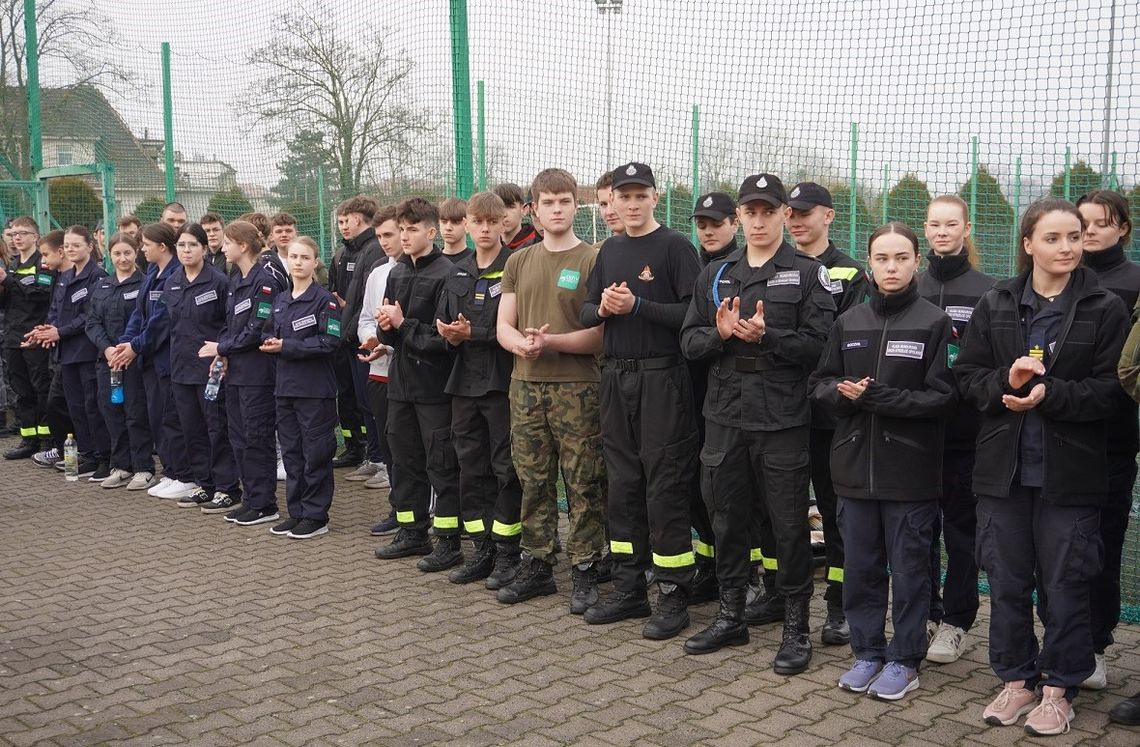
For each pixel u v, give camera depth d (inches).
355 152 339.0
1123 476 146.2
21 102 464.1
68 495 292.8
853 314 151.9
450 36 285.9
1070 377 132.3
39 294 344.5
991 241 281.6
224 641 173.5
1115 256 151.3
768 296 158.2
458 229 212.7
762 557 181.2
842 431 150.9
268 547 234.8
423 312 208.8
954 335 147.0
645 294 171.5
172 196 412.8
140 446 299.0
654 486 173.0
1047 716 133.6
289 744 133.0
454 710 143.4
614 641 172.2
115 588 205.2
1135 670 156.9
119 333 295.4
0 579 212.5
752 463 161.0
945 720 138.7
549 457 190.2
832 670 158.2
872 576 150.6
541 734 135.2
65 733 137.3
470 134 284.4
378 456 301.1
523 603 193.8
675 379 171.5
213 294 266.1
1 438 390.6
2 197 469.1
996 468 136.6
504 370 198.8
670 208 270.5
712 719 139.5
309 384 238.2
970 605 161.9
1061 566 133.6
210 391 255.4
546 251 187.5
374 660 163.8
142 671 160.1
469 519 208.4
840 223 304.3
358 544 237.5
